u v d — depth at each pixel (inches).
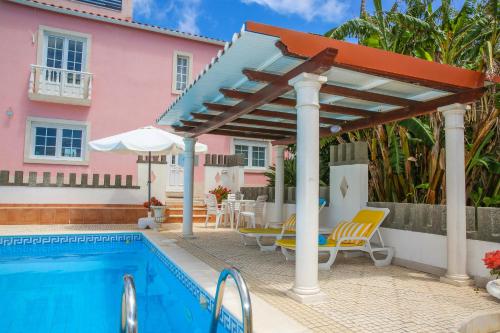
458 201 223.3
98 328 174.2
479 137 280.8
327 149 457.1
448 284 218.7
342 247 261.4
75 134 596.7
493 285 175.2
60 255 351.6
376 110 285.0
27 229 418.3
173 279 263.1
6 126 553.9
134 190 531.2
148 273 290.0
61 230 415.5
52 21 581.6
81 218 488.1
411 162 332.8
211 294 182.7
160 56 649.0
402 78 202.5
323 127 358.3
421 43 314.7
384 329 147.9
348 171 337.1
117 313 195.6
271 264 266.5
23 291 235.3
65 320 184.4
